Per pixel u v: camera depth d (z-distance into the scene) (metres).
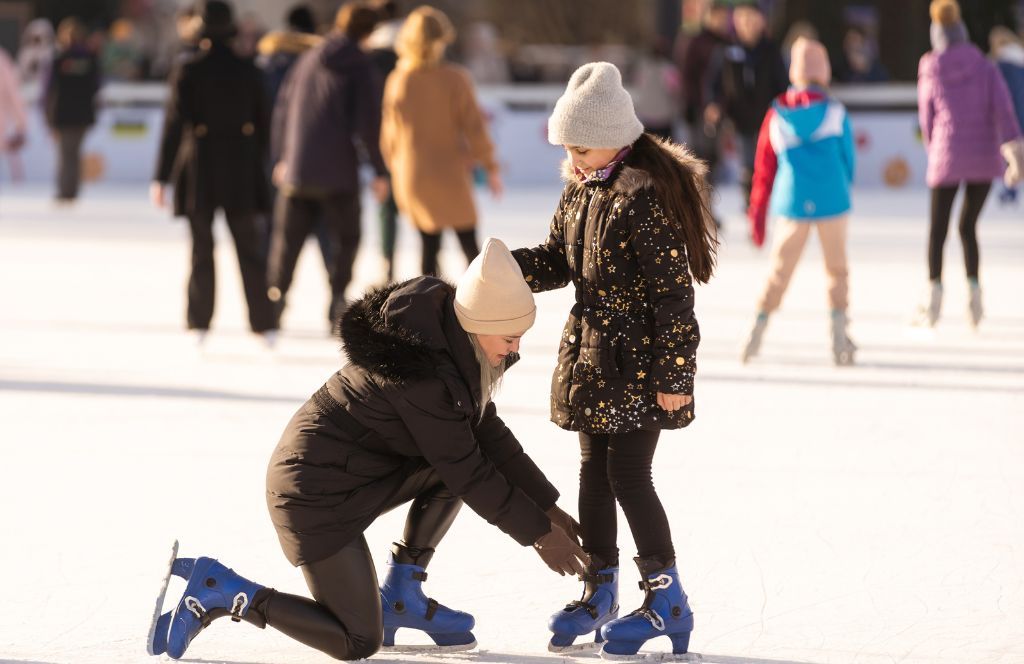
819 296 28.92
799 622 11.24
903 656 10.49
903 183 53.47
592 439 10.97
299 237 23.59
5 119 49.78
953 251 35.56
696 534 13.53
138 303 27.92
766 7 64.31
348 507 10.20
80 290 29.58
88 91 47.06
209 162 22.03
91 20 75.00
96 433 17.47
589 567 10.83
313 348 23.34
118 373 21.19
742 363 21.84
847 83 56.84
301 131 23.11
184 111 22.02
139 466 15.94
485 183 53.94
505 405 18.97
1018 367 21.55
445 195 24.08
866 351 22.94
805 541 13.30
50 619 11.30
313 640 10.28
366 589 10.23
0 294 28.91
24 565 12.62
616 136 10.17
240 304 28.36
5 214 44.25
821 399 19.45
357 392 10.15
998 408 18.84
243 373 21.25
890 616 11.35
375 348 9.91
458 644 10.84
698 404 19.12
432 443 10.02
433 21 24.00
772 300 21.55
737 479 15.43
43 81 47.12
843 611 11.48
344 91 22.98
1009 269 32.31
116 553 12.96
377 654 10.72
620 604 11.81
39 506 14.42
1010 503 14.49
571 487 14.95
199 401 19.30
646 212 10.16
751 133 39.94
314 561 10.16
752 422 18.08
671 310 10.18
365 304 10.21
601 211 10.34
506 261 10.04
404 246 38.31
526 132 54.91
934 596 11.81
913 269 32.75
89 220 42.88
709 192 10.56
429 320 10.04
